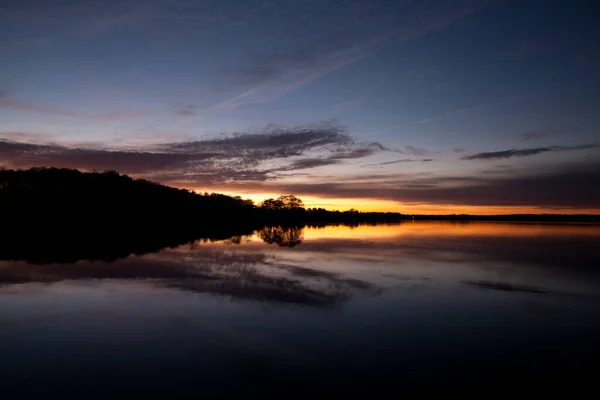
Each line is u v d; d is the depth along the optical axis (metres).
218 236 51.94
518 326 13.20
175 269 22.92
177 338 11.73
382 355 10.66
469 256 31.34
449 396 8.51
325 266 25.20
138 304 15.31
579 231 79.50
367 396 8.46
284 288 18.42
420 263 27.03
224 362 10.08
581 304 16.05
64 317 13.54
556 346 11.41
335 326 13.02
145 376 9.25
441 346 11.34
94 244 35.41
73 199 62.06
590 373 9.66
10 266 22.83
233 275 21.48
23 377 9.12
